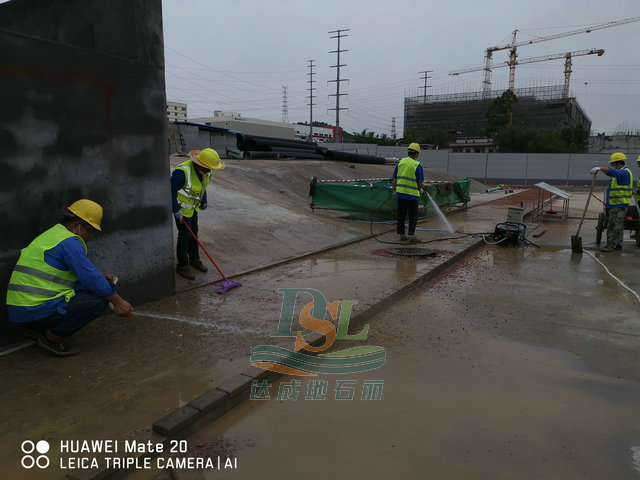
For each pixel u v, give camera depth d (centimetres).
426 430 269
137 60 438
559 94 9262
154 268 480
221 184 1004
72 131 388
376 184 1133
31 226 366
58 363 338
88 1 390
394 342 403
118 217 436
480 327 441
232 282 544
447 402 302
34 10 354
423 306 506
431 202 1167
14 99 345
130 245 452
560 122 8650
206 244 661
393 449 251
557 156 3516
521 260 752
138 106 444
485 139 7738
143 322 422
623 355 379
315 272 621
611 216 820
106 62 410
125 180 439
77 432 254
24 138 354
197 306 471
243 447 253
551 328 439
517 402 302
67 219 350
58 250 332
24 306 328
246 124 5347
